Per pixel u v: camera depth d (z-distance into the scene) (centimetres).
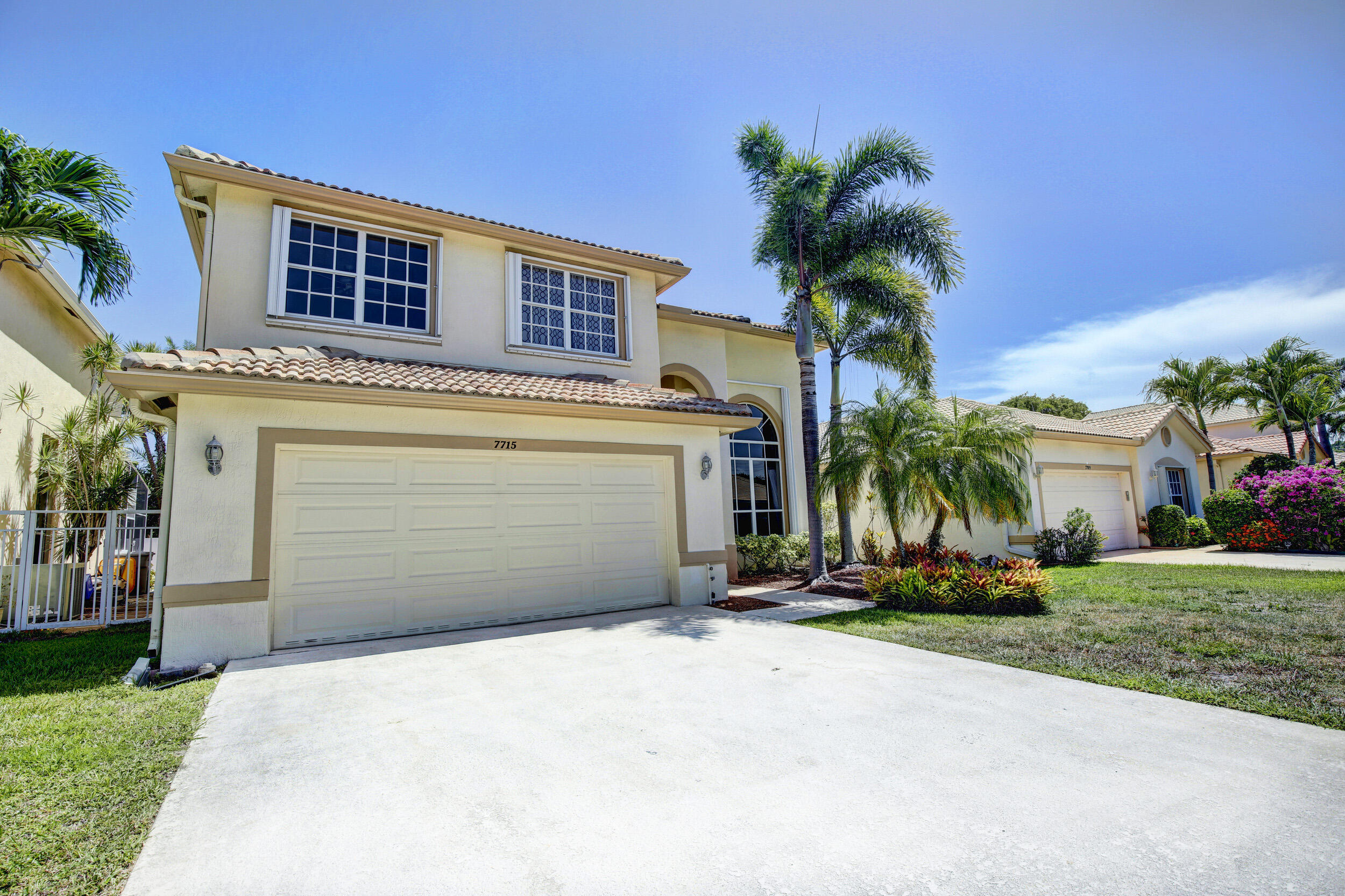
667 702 559
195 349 1000
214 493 780
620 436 1119
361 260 1141
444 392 903
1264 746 426
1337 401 2622
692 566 1173
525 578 1017
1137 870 280
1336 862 283
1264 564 1569
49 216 1044
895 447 1241
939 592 1026
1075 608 989
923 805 350
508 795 376
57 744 466
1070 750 427
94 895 278
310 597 847
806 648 772
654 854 305
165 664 734
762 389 1811
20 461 1305
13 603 1002
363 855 309
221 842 324
